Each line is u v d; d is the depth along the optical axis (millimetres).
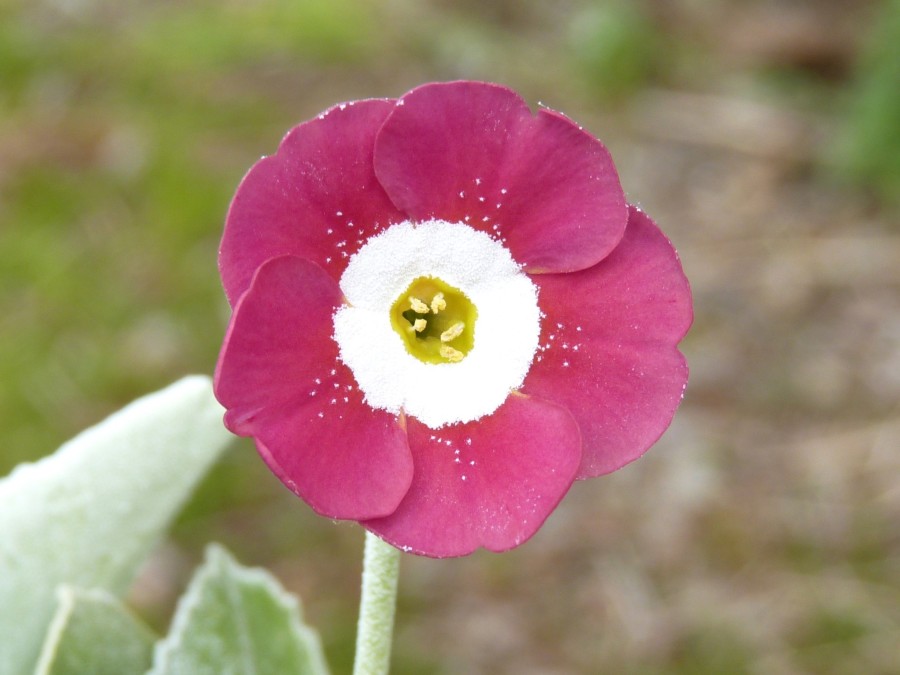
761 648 216
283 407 96
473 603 225
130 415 126
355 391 100
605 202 101
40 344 252
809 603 223
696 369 267
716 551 233
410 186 101
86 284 265
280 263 96
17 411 239
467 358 104
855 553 232
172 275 269
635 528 237
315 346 99
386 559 106
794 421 257
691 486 242
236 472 240
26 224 276
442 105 99
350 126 99
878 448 250
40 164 290
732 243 300
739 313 281
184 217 281
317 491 97
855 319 280
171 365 250
